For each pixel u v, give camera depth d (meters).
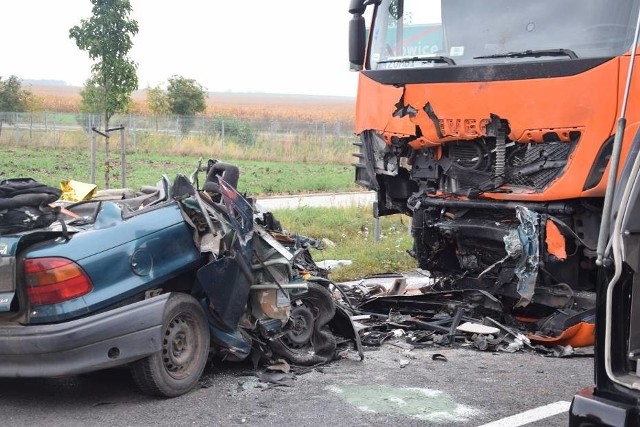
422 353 7.17
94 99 15.48
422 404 5.65
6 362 5.17
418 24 8.48
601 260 3.63
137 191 7.12
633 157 3.69
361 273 11.58
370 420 5.29
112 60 14.53
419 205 8.52
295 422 5.21
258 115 86.25
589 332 7.30
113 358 5.19
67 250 5.25
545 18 7.57
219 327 6.05
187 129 37.03
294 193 23.84
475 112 7.72
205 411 5.38
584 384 6.26
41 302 5.18
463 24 8.12
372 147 8.96
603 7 7.18
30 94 54.78
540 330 7.58
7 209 5.28
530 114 7.36
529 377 6.43
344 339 7.30
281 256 6.25
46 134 36.59
